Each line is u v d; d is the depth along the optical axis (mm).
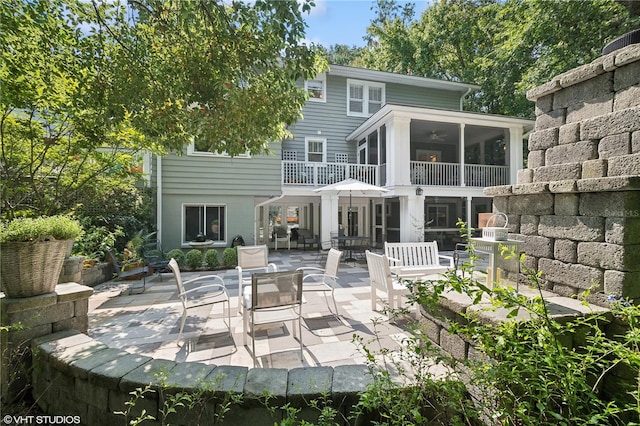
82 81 3203
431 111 9109
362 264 8289
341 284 5836
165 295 5184
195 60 2957
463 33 14453
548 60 9078
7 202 4562
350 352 2910
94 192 6309
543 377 1205
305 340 3189
